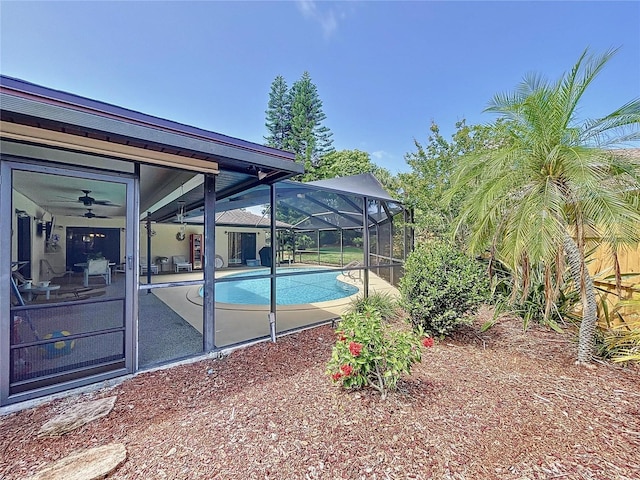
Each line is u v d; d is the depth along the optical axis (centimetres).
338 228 1294
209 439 261
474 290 487
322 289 1208
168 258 1525
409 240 1007
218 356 454
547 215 358
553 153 378
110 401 324
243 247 1767
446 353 452
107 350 375
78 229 367
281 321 655
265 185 600
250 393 340
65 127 302
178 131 371
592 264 557
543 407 307
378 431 269
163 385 360
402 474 222
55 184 351
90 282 370
